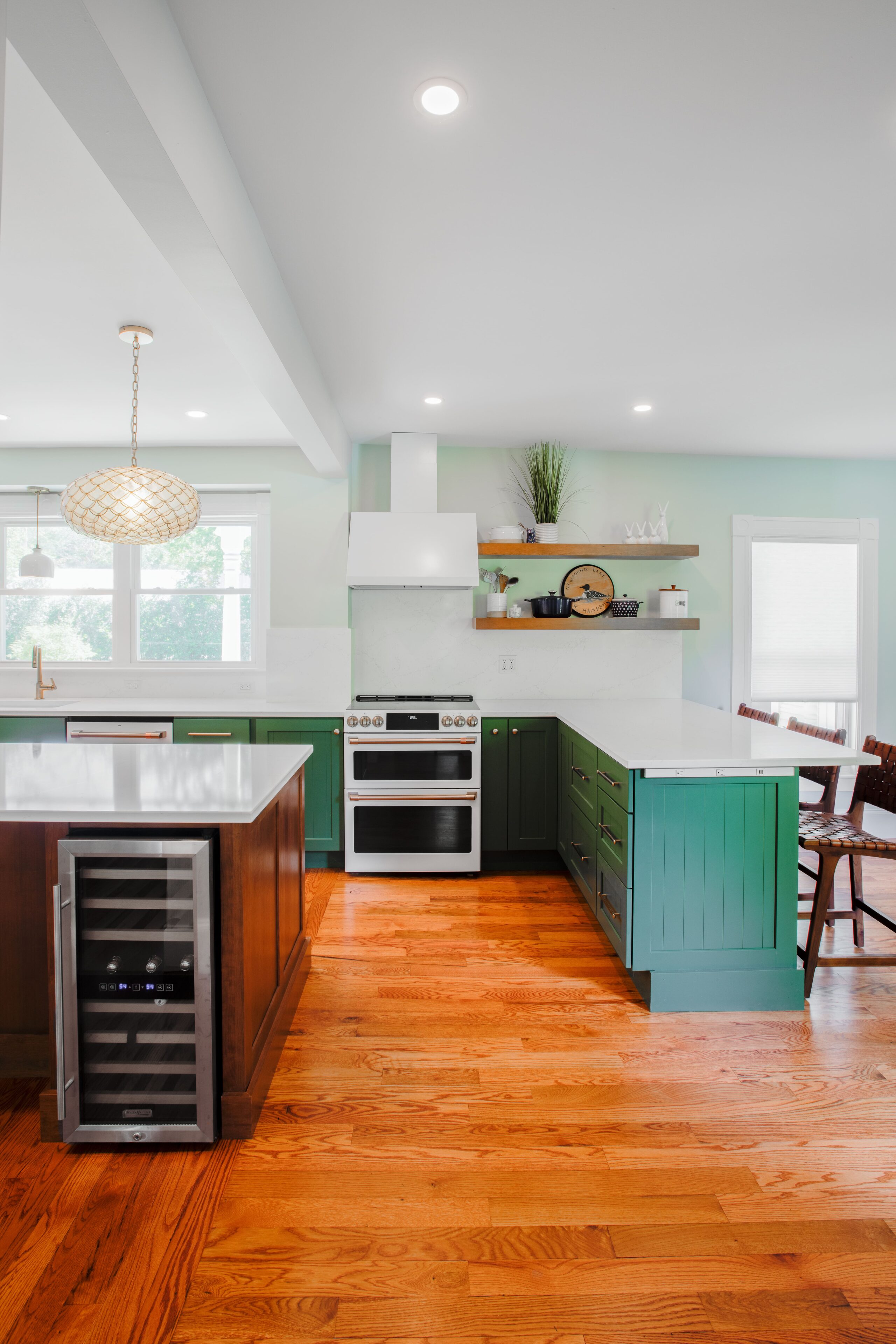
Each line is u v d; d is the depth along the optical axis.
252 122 1.53
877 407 3.54
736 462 4.46
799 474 4.51
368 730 3.60
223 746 2.61
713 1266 1.37
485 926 3.00
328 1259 1.38
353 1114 1.81
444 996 2.40
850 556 4.59
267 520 4.41
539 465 4.12
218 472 4.16
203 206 1.46
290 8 1.24
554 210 1.87
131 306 2.43
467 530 3.88
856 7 1.25
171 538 2.69
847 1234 1.45
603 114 1.51
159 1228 1.45
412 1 1.22
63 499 2.52
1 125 0.82
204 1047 1.66
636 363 2.95
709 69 1.39
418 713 3.59
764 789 2.29
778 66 1.38
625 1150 1.68
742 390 3.28
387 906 3.23
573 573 4.32
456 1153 1.67
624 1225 1.47
